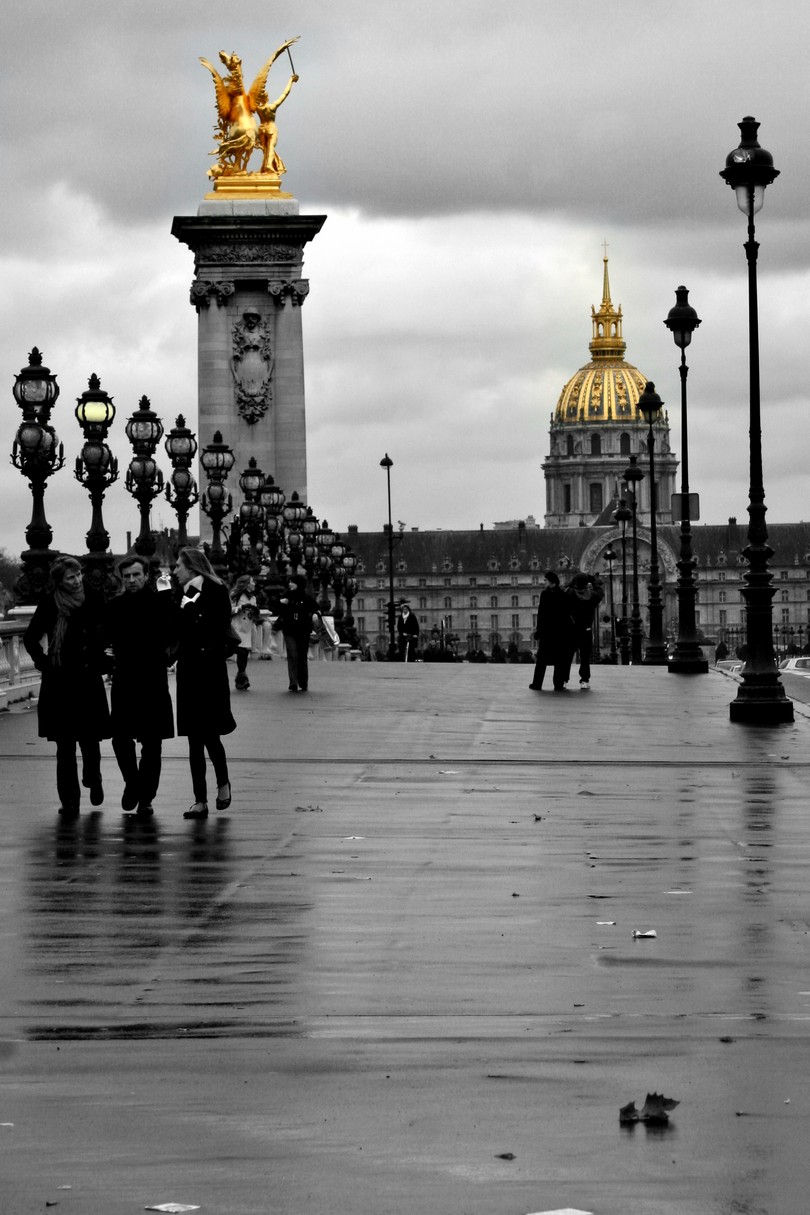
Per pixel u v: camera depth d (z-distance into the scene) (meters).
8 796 25.06
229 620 23.23
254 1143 10.15
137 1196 9.30
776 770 28.88
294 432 129.88
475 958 14.91
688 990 13.80
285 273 129.88
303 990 13.84
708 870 19.06
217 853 20.16
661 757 30.69
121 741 23.11
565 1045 12.23
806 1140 10.13
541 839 21.22
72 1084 11.38
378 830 21.89
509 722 37.44
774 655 38.47
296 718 37.94
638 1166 9.70
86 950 15.24
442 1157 9.88
